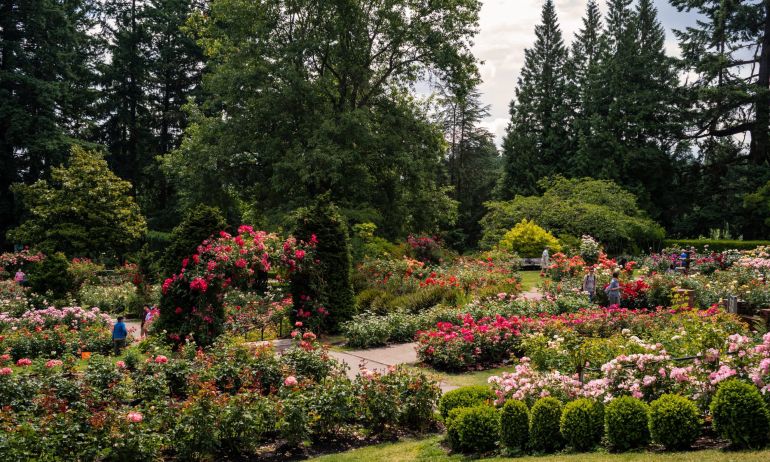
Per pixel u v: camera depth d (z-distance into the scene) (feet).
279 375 27.89
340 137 79.30
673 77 137.28
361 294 53.67
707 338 21.65
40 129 106.93
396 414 24.21
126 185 95.91
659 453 17.87
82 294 68.95
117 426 20.03
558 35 155.63
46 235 88.28
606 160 130.72
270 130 83.76
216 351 29.73
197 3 137.49
